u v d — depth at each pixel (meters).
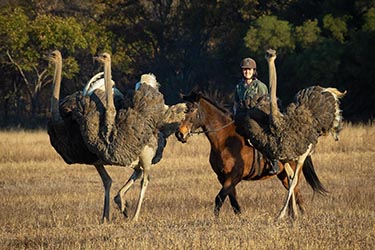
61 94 145.25
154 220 36.31
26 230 35.06
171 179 56.53
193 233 31.59
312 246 29.08
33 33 131.62
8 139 87.94
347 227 32.66
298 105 36.22
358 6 115.56
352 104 120.75
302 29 116.12
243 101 38.03
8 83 144.50
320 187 40.41
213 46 143.25
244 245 29.16
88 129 35.81
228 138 38.94
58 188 53.75
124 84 145.50
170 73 141.38
